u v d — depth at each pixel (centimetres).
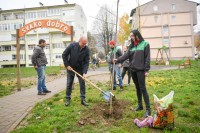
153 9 5150
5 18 6419
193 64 3247
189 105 642
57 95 853
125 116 548
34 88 1107
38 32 6075
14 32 6347
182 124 488
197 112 565
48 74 2183
